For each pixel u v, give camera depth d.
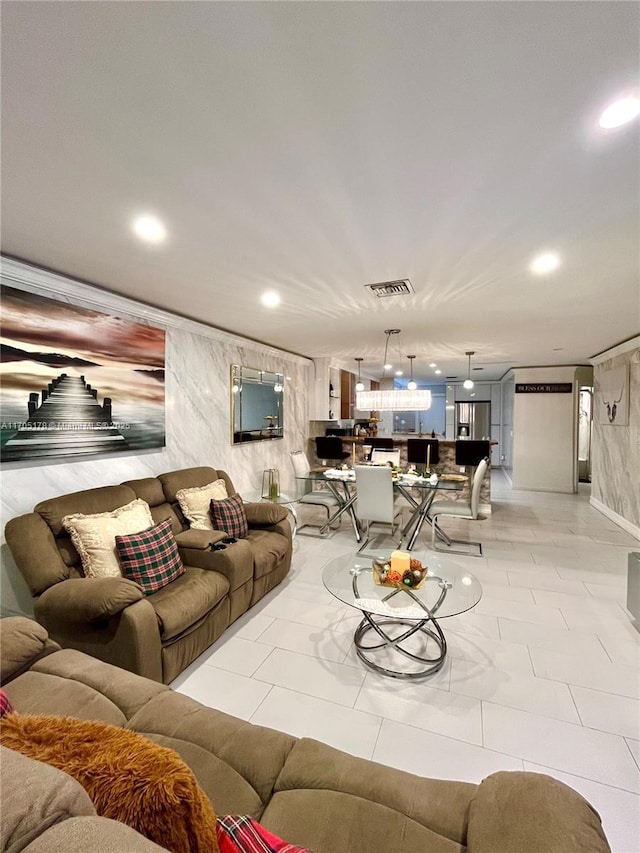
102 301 2.90
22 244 2.14
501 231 2.00
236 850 0.79
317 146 1.36
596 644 2.53
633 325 4.07
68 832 0.56
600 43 0.97
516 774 1.05
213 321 3.92
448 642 2.55
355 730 1.85
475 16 0.90
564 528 5.07
